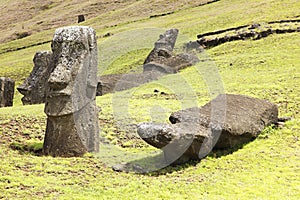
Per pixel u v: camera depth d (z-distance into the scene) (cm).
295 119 1393
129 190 891
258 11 4112
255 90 1875
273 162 1059
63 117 1091
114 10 6769
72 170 999
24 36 6294
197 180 960
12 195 826
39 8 8056
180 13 5366
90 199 828
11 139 1244
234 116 1200
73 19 6750
